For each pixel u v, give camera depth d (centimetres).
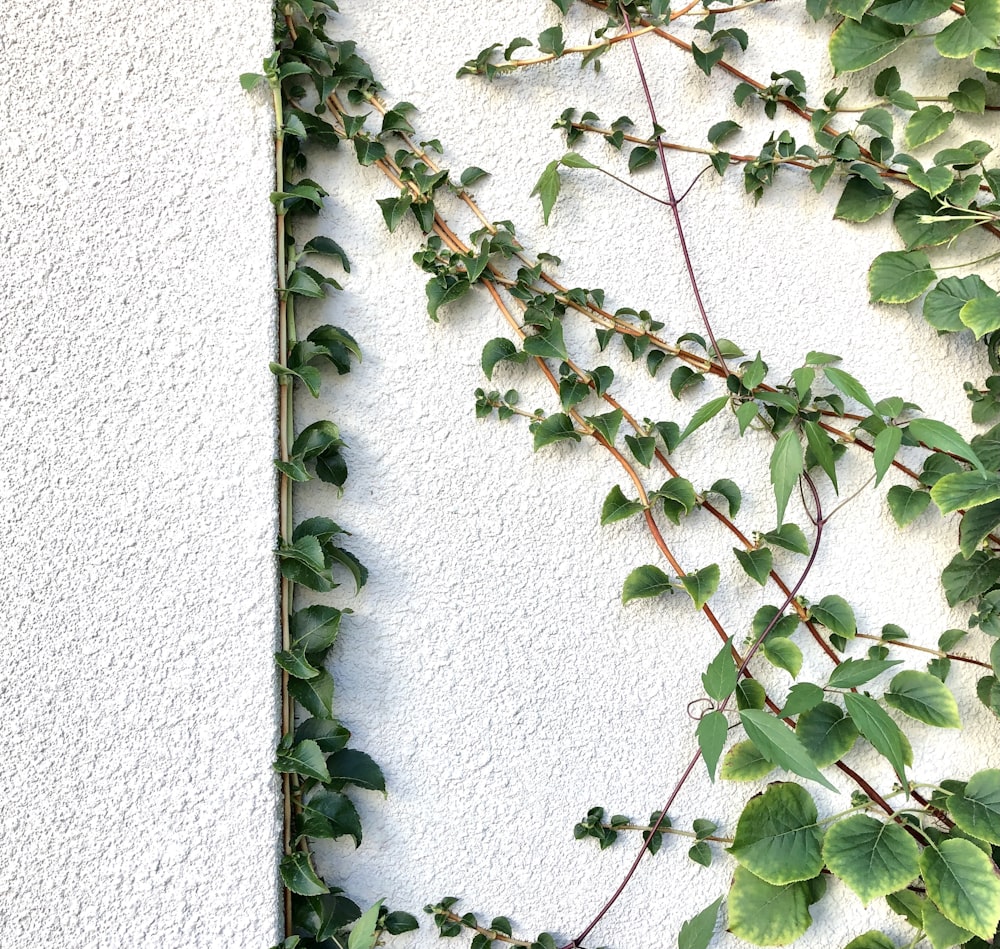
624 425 101
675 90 103
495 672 98
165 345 90
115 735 87
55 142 89
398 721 96
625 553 100
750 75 104
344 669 95
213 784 88
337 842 94
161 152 90
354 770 93
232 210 91
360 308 97
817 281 105
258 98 92
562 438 98
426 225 97
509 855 97
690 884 99
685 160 103
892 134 105
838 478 104
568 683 99
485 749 97
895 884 93
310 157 97
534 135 101
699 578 99
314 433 94
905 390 105
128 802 87
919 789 102
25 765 87
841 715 100
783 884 96
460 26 100
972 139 107
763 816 97
